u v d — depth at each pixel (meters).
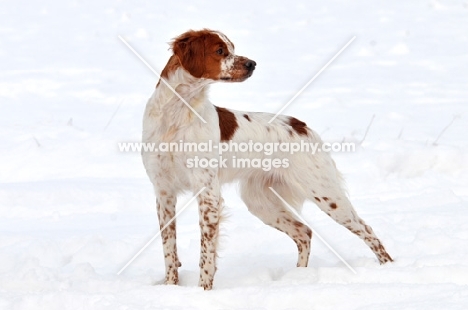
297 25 20.06
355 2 23.11
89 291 5.84
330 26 20.00
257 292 5.59
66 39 18.53
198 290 5.74
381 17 21.00
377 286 5.61
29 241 7.21
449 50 17.61
